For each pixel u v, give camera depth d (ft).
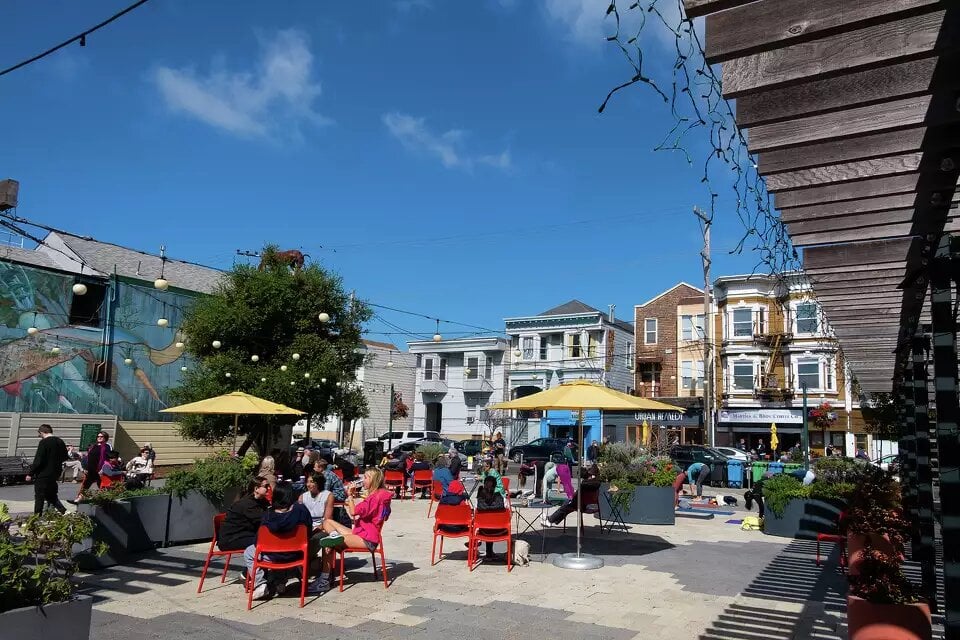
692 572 30.83
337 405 83.35
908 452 28.12
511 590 26.55
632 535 42.88
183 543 34.94
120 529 30.55
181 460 96.78
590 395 30.71
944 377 11.97
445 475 49.03
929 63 10.05
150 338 94.38
